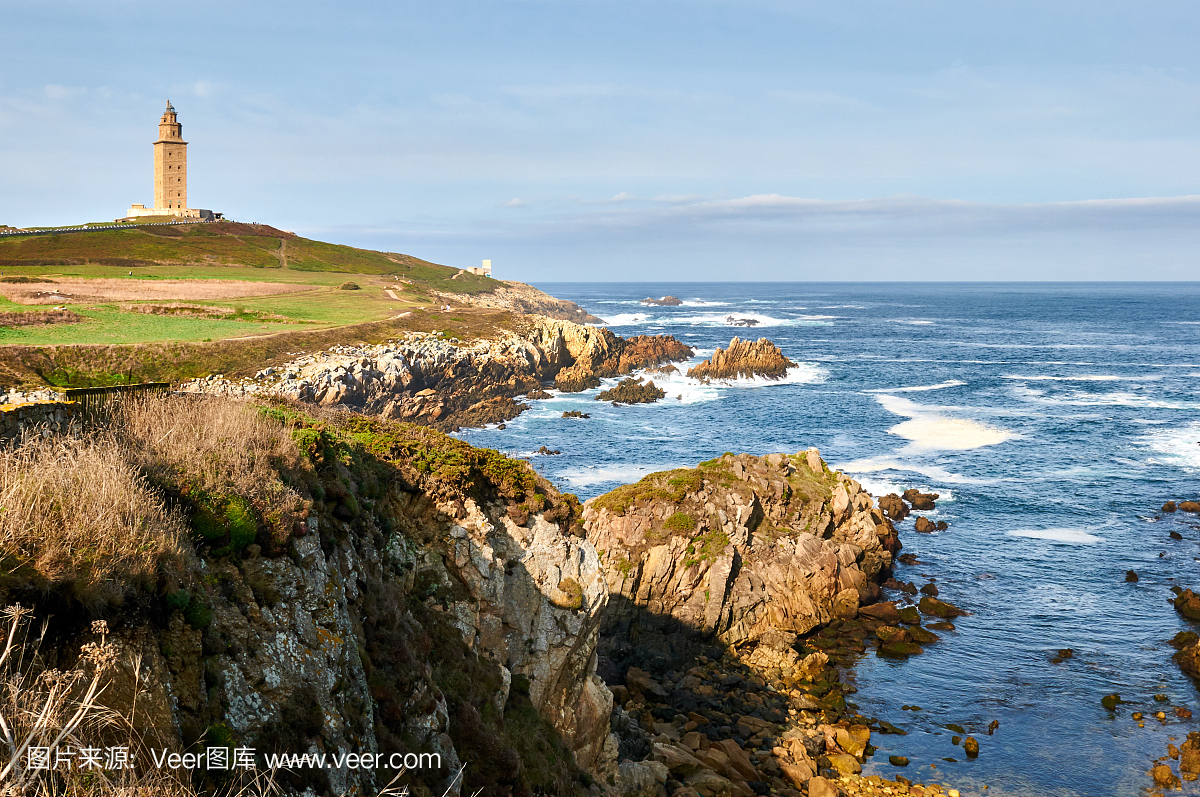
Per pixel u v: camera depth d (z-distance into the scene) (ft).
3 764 24.72
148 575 33.94
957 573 149.89
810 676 116.67
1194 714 105.40
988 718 105.40
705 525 132.26
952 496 192.85
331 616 45.47
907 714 106.73
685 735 98.32
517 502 80.33
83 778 26.68
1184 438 257.14
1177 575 148.15
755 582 130.62
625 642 124.06
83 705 25.58
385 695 48.91
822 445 246.27
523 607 75.92
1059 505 186.91
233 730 34.83
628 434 260.01
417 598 66.85
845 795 89.15
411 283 598.34
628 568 127.44
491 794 55.06
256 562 42.52
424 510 73.36
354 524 60.23
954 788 90.94
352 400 252.62
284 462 52.75
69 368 213.25
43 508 33.42
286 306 380.37
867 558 144.77
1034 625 130.11
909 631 127.03
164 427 50.88
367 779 41.27
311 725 38.58
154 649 33.04
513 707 69.31
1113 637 126.00
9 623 28.45
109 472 37.81
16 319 259.60
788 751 96.37
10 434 44.52
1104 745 99.04
